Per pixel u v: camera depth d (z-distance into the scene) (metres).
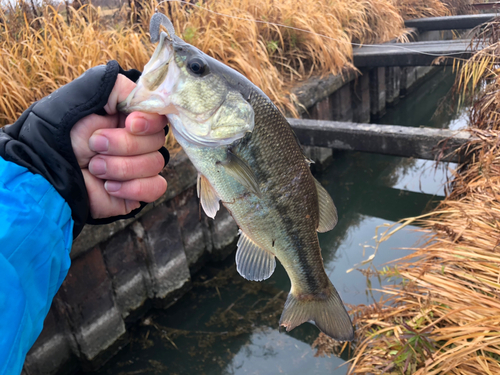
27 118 0.24
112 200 0.29
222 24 1.34
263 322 0.92
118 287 0.86
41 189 0.21
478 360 0.46
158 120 0.28
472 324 0.49
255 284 1.03
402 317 0.61
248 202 0.35
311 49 1.60
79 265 0.76
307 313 0.44
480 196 0.76
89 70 0.26
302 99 1.41
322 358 0.80
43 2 1.15
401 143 1.08
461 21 2.35
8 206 0.19
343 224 1.34
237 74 0.33
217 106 0.31
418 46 1.81
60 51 0.98
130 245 0.87
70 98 0.24
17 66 0.92
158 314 0.95
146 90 0.28
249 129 0.32
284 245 0.39
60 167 0.23
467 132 1.01
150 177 0.29
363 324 0.66
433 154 1.04
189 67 0.30
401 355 0.52
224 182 0.33
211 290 1.02
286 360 0.82
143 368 0.83
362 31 2.12
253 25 1.38
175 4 1.32
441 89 2.70
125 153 0.27
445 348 0.52
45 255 0.20
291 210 0.37
